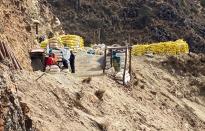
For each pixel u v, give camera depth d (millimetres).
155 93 37094
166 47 50375
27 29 30109
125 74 34531
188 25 105250
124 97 31641
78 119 23562
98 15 104562
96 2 107938
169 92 41625
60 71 28812
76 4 105875
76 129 22375
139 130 27938
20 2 31750
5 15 26516
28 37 29391
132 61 45875
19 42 27297
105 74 33969
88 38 96250
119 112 28391
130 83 34938
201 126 37031
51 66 27953
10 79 18344
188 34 102625
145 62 47094
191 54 50375
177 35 102000
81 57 38812
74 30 99188
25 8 32531
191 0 115062
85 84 28703
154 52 50125
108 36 99562
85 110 25359
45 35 46062
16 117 16516
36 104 21969
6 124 15906
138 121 29219
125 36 99875
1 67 20047
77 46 45281
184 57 49406
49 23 54062
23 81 22984
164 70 46656
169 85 43281
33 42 30641
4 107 16141
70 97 25219
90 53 41781
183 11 109438
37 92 23047
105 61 34469
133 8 107188
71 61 31734
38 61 28641
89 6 106438
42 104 22359
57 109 22969
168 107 36625
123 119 27812
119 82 34000
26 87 22703
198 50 100500
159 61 47844
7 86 16891
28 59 27656
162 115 33719
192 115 38031
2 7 26500
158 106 35250
